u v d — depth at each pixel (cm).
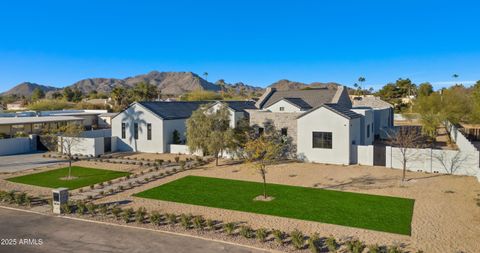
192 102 4275
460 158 2286
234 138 2800
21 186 2169
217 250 1219
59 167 2775
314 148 2792
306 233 1360
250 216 1568
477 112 4338
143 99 8225
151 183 2214
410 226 1415
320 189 2002
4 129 4488
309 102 4188
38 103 8706
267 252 1202
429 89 8088
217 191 1997
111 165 2848
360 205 1692
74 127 3219
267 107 4075
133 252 1209
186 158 3067
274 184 2141
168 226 1454
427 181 2136
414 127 4747
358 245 1155
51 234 1384
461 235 1316
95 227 1456
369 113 3388
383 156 2572
